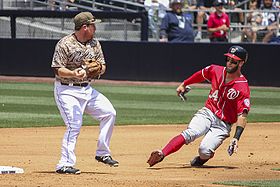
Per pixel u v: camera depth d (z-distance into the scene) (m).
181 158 29.95
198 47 64.56
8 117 44.00
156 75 65.62
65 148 24.67
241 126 25.41
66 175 23.89
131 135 37.97
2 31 69.12
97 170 25.72
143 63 65.88
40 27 68.44
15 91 57.50
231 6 73.12
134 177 23.59
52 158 29.73
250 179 23.34
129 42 65.88
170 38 66.00
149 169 26.06
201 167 26.64
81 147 33.56
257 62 63.91
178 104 51.72
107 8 78.62
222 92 26.11
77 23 24.52
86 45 24.80
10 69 68.56
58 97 24.94
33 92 57.00
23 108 48.09
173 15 65.62
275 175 24.44
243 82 25.86
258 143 35.03
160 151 25.45
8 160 28.88
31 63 68.06
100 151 26.02
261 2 75.25
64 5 77.00
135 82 65.31
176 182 22.03
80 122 24.92
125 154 31.36
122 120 43.72
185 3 74.88
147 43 65.56
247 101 25.61
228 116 26.27
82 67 24.72
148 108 49.38
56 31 68.31
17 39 68.12
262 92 60.28
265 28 68.31
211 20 66.94
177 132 39.22
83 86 25.03
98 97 25.41
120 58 66.25
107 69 66.50
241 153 31.45
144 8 76.81
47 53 67.69
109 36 68.06
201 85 64.56
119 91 58.69
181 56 65.00
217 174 24.58
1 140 35.44
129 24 67.75
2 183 21.73
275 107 51.53
